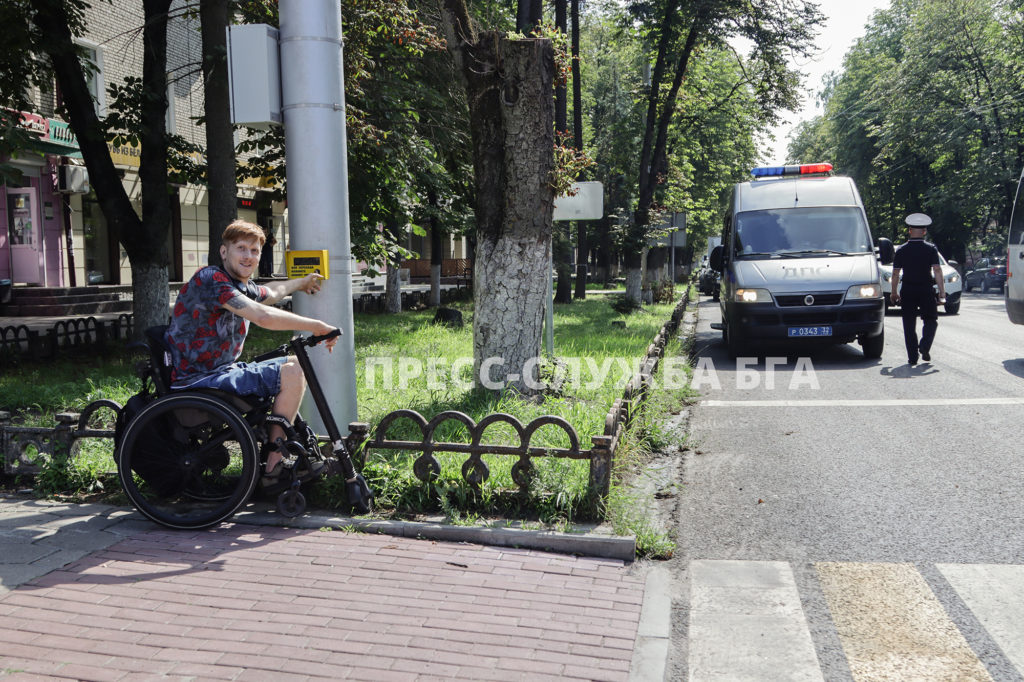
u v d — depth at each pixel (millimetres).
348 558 4047
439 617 3410
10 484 5215
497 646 3168
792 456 6418
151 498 4801
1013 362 11297
